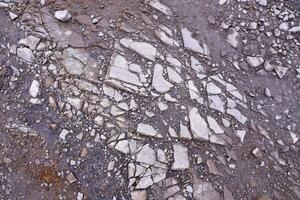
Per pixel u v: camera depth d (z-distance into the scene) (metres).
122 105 1.31
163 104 1.33
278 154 1.37
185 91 1.38
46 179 1.20
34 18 1.40
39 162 1.22
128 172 1.22
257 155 1.33
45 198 1.19
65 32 1.40
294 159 1.38
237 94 1.44
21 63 1.32
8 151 1.22
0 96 1.28
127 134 1.27
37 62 1.33
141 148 1.25
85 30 1.42
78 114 1.28
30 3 1.43
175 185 1.23
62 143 1.24
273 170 1.33
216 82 1.44
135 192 1.21
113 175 1.22
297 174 1.35
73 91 1.30
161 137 1.28
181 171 1.25
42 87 1.30
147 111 1.31
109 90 1.32
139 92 1.33
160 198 1.21
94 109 1.29
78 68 1.34
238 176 1.29
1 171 1.20
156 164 1.24
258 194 1.28
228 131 1.35
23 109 1.27
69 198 1.19
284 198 1.29
